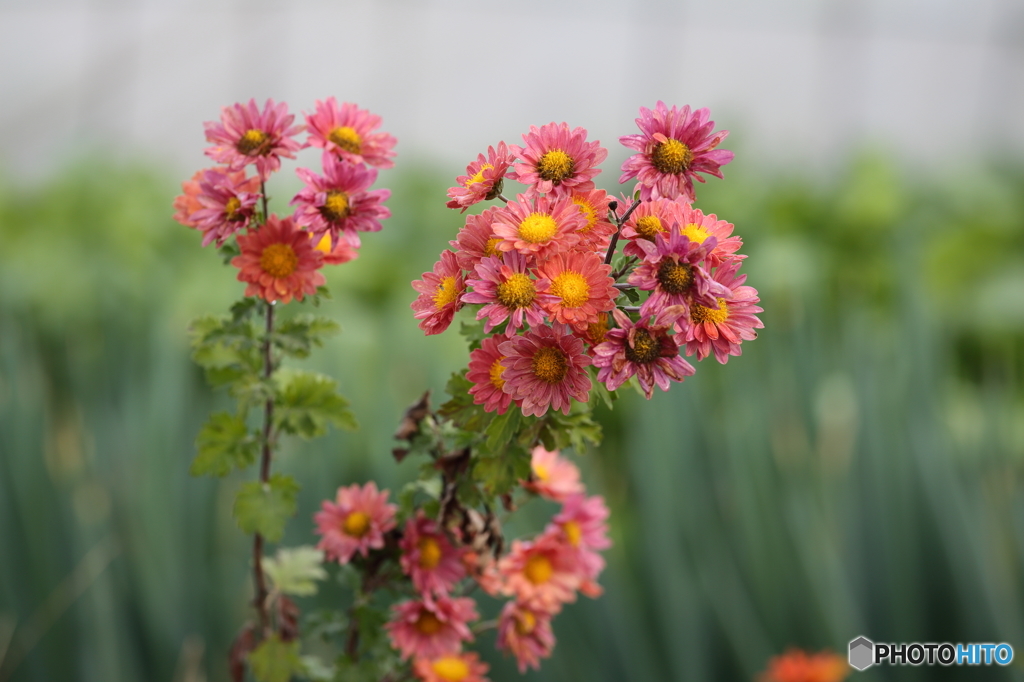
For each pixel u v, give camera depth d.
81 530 1.47
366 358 1.73
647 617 1.44
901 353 1.59
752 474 1.49
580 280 0.89
